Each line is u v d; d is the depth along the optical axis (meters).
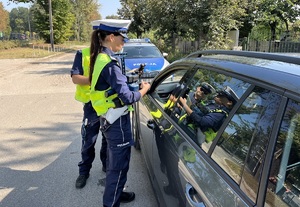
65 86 8.92
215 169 1.46
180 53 15.20
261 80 1.30
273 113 1.17
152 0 14.44
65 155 3.85
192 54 2.41
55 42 39.53
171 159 1.99
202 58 2.15
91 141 3.04
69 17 40.88
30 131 4.79
